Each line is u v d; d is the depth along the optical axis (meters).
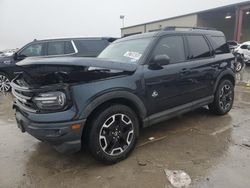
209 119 4.64
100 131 2.91
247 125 4.29
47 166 3.09
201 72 4.15
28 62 2.68
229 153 3.25
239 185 2.56
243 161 3.04
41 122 2.68
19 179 2.82
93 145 2.89
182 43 4.00
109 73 2.94
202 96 4.31
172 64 3.72
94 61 2.86
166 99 3.62
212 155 3.21
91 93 2.76
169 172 2.85
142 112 3.32
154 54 3.52
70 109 2.68
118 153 3.09
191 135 3.90
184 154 3.27
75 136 2.72
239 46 15.45
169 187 2.58
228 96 4.88
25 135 4.15
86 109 2.73
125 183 2.68
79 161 3.19
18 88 2.98
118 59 3.63
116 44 4.28
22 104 3.06
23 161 3.24
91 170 2.97
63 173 2.92
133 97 3.14
